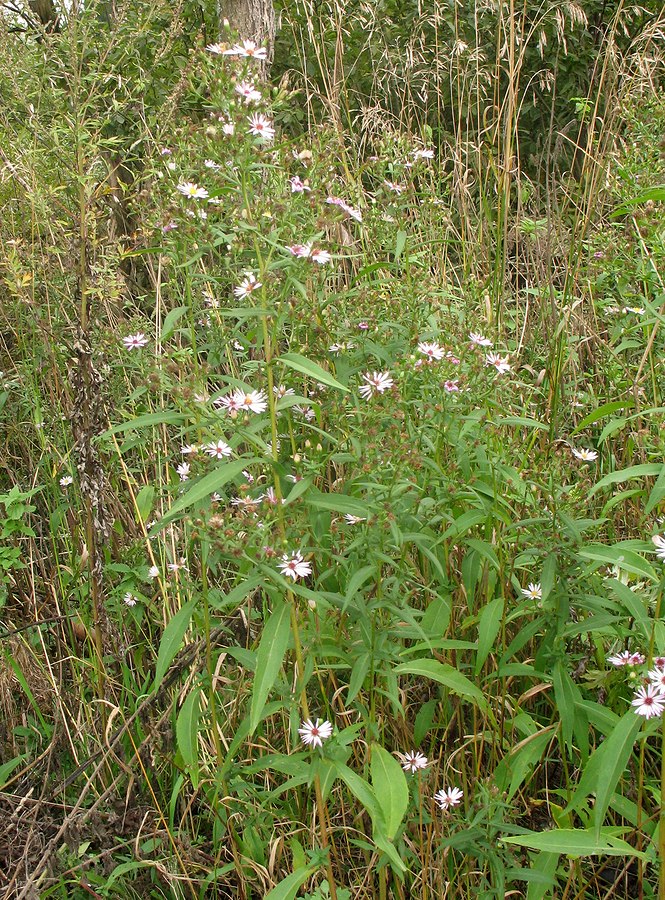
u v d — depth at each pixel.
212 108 2.43
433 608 2.81
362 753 2.92
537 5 6.50
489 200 4.80
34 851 2.80
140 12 4.14
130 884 2.77
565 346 3.63
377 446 2.39
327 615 2.73
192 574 3.35
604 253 3.33
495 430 2.80
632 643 2.89
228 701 3.09
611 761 2.04
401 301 3.01
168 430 3.78
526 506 2.90
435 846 2.68
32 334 3.62
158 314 3.38
